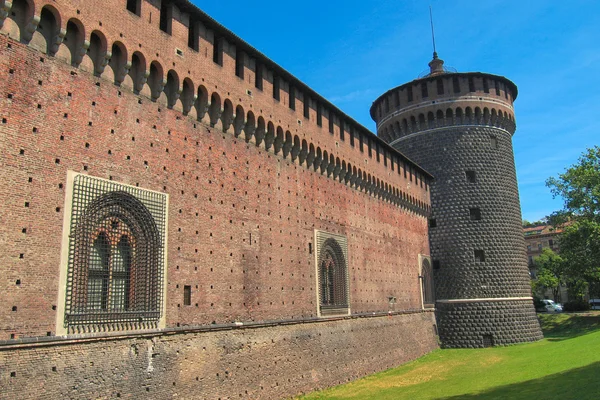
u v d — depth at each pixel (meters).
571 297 96.62
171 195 24.06
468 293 52.78
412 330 47.38
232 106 28.09
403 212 50.06
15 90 18.45
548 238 127.44
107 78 21.86
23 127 18.50
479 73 56.84
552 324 67.38
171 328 22.73
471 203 54.41
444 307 53.59
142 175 22.75
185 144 25.34
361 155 42.38
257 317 28.25
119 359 20.28
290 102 34.19
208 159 26.61
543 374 32.00
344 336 36.28
